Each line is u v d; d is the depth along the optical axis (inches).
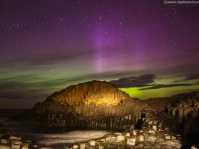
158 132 751.7
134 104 1300.4
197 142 690.2
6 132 639.8
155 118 953.5
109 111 1328.7
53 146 802.2
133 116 1202.0
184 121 889.5
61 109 1464.1
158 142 684.7
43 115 1443.2
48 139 944.3
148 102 1344.7
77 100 1510.8
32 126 1312.7
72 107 1459.2
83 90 1540.4
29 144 602.5
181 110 958.4
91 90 1507.1
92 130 1177.4
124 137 692.7
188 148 666.2
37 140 919.7
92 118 1331.2
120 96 1423.5
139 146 659.4
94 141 681.0
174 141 693.3
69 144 837.8
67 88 1593.3
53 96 1578.5
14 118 1502.2
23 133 1086.4
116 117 1266.0
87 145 667.4
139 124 1055.6
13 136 618.2
